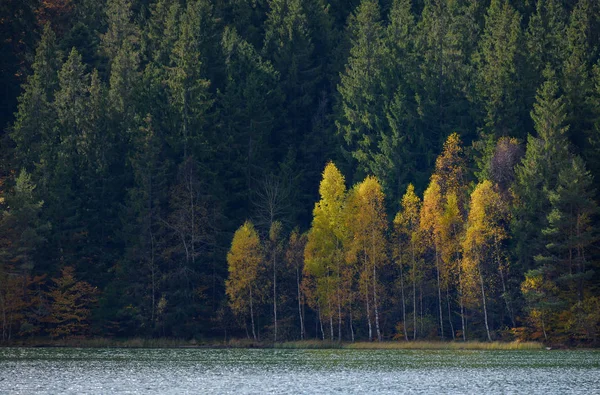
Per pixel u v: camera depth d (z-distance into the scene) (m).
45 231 171.38
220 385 88.06
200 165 185.50
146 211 173.75
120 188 188.12
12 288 163.25
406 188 189.00
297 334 169.12
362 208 161.00
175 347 159.12
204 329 171.62
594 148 165.25
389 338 166.12
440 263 159.88
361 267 162.62
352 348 154.12
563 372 101.06
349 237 162.75
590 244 151.75
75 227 178.00
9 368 105.50
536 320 149.38
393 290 164.62
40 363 113.75
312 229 164.00
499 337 158.00
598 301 148.88
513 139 173.75
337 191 164.12
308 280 163.12
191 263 174.50
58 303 166.12
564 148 160.12
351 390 84.19
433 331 162.62
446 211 158.25
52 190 177.88
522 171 160.88
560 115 164.12
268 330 170.50
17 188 170.75
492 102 185.75
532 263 157.75
